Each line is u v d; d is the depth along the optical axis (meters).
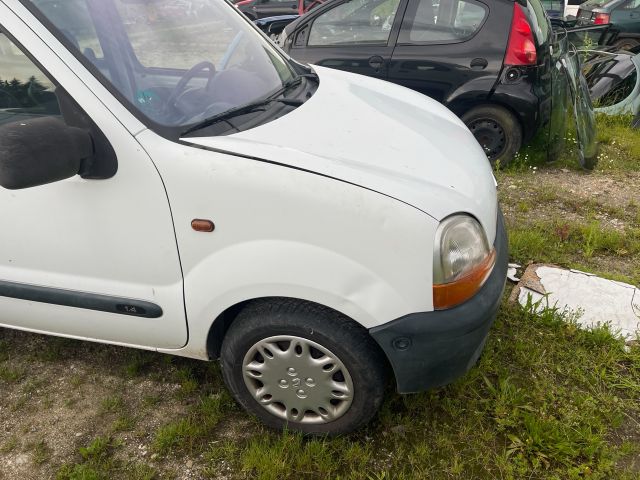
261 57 2.62
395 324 1.80
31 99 1.94
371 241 1.76
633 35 8.92
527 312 2.83
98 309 2.13
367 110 2.38
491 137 4.63
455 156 2.20
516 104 4.37
